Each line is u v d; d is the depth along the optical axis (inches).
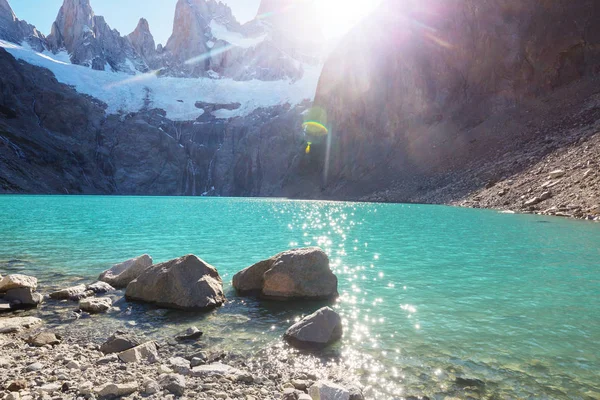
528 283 474.6
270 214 1711.4
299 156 5556.1
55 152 6038.4
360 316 373.1
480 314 369.1
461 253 679.1
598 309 377.4
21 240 845.2
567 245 734.5
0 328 338.6
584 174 1427.2
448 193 2294.5
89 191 6225.4
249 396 222.8
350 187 3806.6
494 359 275.9
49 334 320.5
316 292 438.9
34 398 211.2
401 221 1262.3
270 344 312.8
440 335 321.1
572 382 242.1
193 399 217.5
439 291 448.8
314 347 303.7
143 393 222.8
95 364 268.7
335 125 4901.6
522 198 1583.4
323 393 216.8
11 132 5610.2
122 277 506.0
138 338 326.6
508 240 804.6
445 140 3221.0
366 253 689.6
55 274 546.6
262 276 480.4
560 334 318.3
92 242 821.2
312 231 1023.6
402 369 262.8
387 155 3865.7
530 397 224.8
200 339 325.1
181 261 445.1
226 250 725.3
